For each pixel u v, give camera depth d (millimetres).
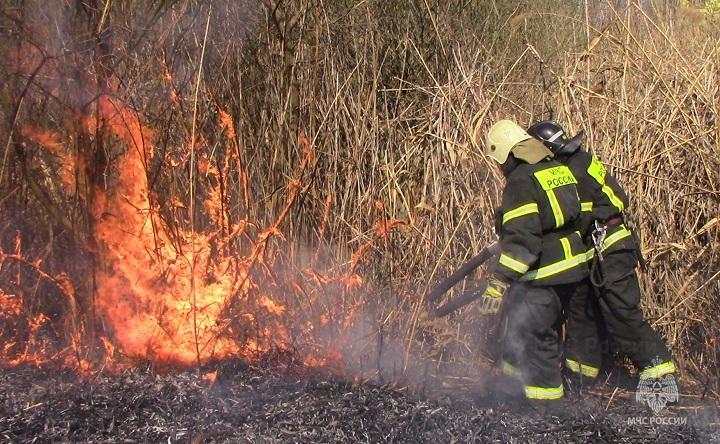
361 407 3391
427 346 4234
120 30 3781
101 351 3787
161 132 4023
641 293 4348
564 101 4316
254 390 3533
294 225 4391
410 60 5566
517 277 3451
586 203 3805
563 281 3594
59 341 3930
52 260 4004
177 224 3986
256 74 4727
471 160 4301
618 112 4418
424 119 4863
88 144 3684
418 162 4668
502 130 3658
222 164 4414
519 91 4926
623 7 5066
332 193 4531
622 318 3820
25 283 4023
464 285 4301
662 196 4441
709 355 4160
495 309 3504
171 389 3459
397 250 4504
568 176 3605
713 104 4305
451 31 5555
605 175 3916
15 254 3936
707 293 4266
